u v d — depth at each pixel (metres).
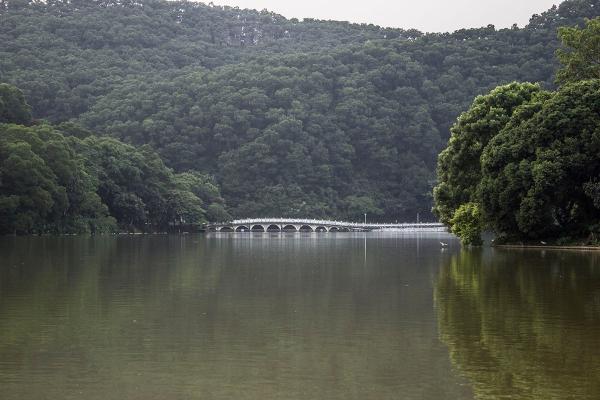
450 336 31.69
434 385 24.09
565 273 57.62
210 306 40.12
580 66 106.81
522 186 90.38
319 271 61.88
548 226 95.44
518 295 44.25
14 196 144.38
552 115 89.50
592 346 29.62
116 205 192.75
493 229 99.00
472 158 101.81
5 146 149.25
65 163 163.00
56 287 48.47
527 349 29.14
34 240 126.88
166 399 22.62
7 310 38.47
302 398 22.73
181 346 29.77
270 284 51.03
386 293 45.59
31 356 27.98
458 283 51.09
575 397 22.69
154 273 59.09
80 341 30.67
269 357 27.95
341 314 37.41
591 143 88.12
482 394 23.05
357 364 26.83
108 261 72.62
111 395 23.02
